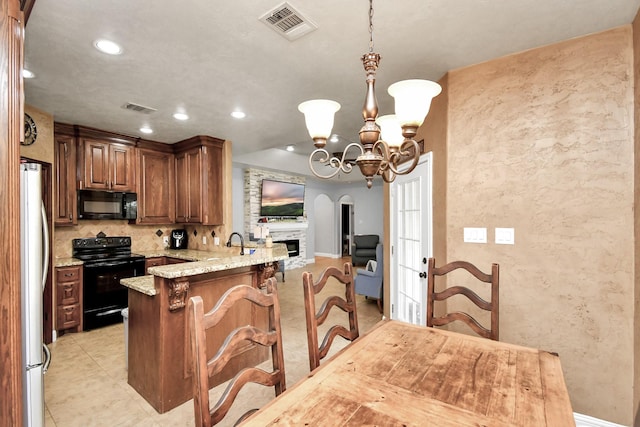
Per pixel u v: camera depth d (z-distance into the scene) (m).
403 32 1.91
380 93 2.87
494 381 1.18
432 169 2.70
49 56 2.17
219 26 1.85
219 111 3.27
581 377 2.00
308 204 9.21
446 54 2.18
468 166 2.37
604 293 1.94
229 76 2.49
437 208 2.62
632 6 1.70
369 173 1.52
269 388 2.55
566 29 1.91
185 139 4.43
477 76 2.32
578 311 2.01
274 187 7.57
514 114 2.19
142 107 3.15
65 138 3.69
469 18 1.78
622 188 1.89
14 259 1.17
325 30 1.89
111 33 1.92
